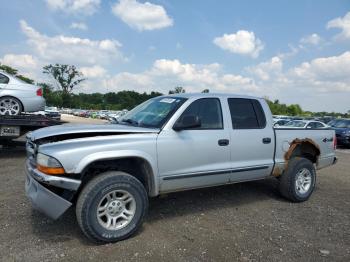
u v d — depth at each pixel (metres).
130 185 3.90
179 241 3.95
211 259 3.52
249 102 5.37
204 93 4.98
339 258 3.63
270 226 4.53
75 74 93.69
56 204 3.64
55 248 3.65
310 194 5.87
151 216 4.76
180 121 4.44
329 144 6.43
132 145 3.99
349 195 6.39
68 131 3.89
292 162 5.70
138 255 3.56
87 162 3.67
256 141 5.22
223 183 4.95
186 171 4.45
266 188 6.59
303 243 4.00
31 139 4.07
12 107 8.73
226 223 4.59
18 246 3.66
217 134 4.77
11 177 6.54
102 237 3.74
